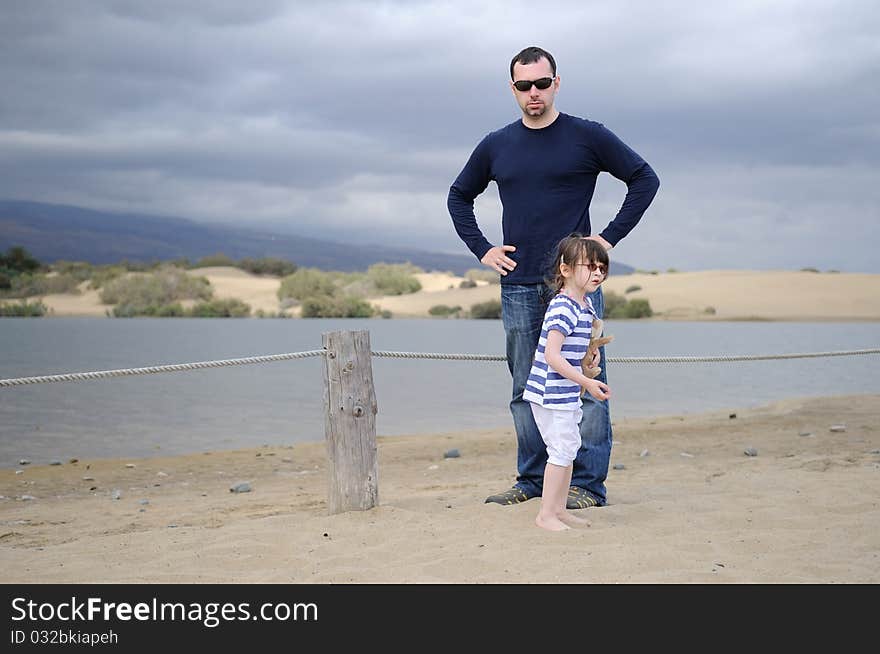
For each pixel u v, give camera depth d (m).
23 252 126.06
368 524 5.74
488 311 86.00
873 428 11.92
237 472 10.45
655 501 6.60
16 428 14.96
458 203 6.68
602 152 6.18
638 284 91.62
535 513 5.89
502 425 15.24
